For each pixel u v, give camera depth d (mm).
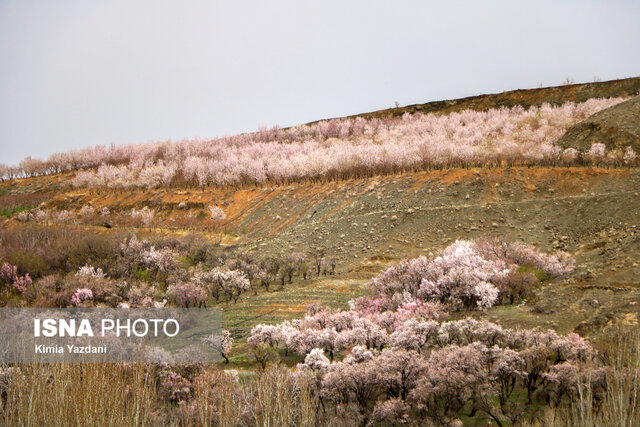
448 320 48594
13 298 67375
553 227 73062
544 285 54344
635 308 39719
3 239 96625
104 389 18453
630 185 80875
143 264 81625
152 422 20781
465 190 92125
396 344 39531
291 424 23312
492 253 62000
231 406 23406
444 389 30984
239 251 94625
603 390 24500
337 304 60438
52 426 17594
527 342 35906
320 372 35250
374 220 89250
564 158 97125
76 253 86688
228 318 59344
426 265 59594
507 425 29172
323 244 87312
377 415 30312
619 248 55281
